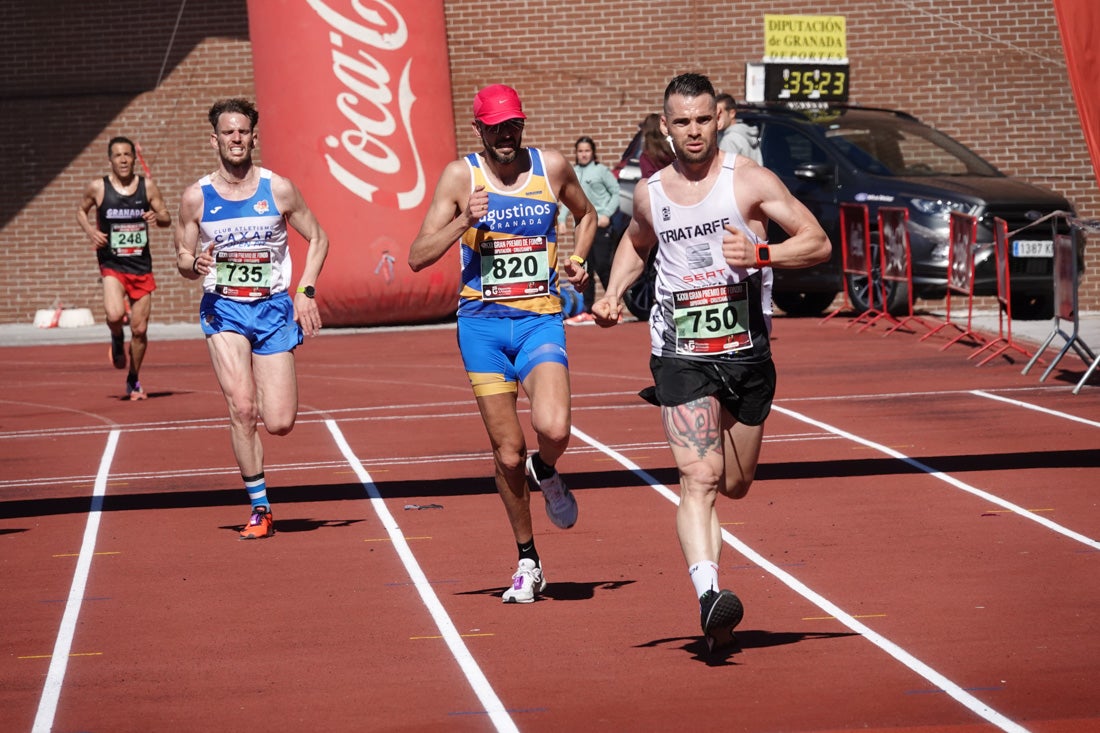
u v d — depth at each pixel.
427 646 12.91
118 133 48.38
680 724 10.55
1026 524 17.12
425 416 26.91
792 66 45.62
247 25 47.53
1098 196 45.69
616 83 47.19
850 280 38.25
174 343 42.19
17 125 48.72
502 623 13.59
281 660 12.60
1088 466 20.31
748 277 12.29
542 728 10.56
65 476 22.31
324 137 42.94
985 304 43.44
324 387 31.14
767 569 15.38
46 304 49.00
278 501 19.95
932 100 46.22
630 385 29.81
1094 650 12.19
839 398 26.94
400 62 43.16
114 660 12.78
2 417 28.62
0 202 49.06
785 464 21.25
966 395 26.75
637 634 13.09
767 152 39.78
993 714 10.59
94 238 29.83
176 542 17.67
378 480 21.16
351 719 10.93
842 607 13.82
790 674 11.73
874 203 37.53
